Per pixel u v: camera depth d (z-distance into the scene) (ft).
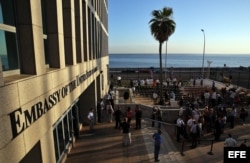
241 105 67.87
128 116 50.21
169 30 78.07
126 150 37.78
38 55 19.53
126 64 517.14
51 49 25.82
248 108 64.64
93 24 55.83
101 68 76.23
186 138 43.14
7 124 13.79
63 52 27.55
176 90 86.53
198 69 177.58
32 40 18.60
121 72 154.40
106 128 49.01
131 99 71.72
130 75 141.79
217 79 121.19
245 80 118.73
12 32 17.89
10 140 14.11
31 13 18.26
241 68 168.96
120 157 35.17
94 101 53.11
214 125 46.47
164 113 55.88
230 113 53.16
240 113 54.85
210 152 38.04
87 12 44.91
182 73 151.02
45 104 20.85
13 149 14.49
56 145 30.22
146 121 54.75
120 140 42.09
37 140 18.79
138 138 43.37
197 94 81.10
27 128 16.72
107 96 65.82
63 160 32.60
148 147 39.14
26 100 16.69
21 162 20.15
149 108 58.80
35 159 20.12
